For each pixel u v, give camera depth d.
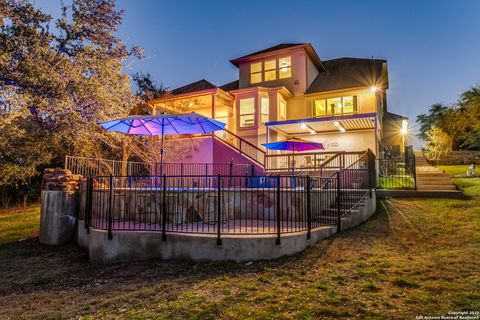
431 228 7.79
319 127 18.06
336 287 4.84
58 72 12.38
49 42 12.57
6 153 15.13
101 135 14.59
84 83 12.96
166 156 17.25
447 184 11.55
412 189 11.41
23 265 7.38
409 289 4.64
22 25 11.77
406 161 14.62
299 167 15.73
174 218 8.36
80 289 5.68
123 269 6.44
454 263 5.53
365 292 4.60
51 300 5.13
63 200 9.20
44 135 14.73
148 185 11.05
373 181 11.36
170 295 4.80
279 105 20.27
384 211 9.70
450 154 21.80
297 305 4.22
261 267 5.90
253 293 4.73
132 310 4.33
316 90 21.16
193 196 8.57
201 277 5.59
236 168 15.60
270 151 17.72
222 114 21.47
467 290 4.44
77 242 8.96
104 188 9.23
